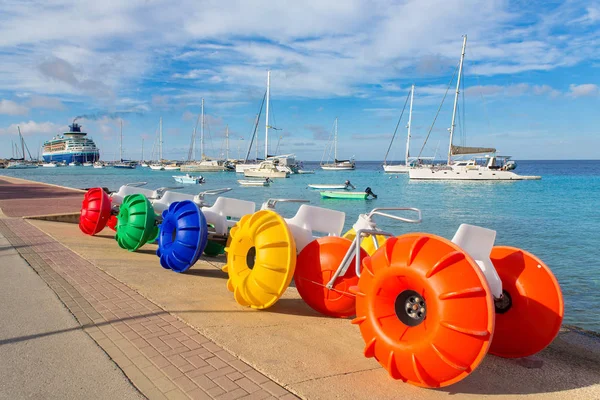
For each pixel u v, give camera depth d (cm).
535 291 399
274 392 331
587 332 501
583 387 362
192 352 401
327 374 369
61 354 392
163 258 743
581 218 2653
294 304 602
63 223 1370
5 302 536
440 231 2194
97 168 14638
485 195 4534
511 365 405
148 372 359
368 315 377
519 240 1875
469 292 323
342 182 6994
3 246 895
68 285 617
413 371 343
